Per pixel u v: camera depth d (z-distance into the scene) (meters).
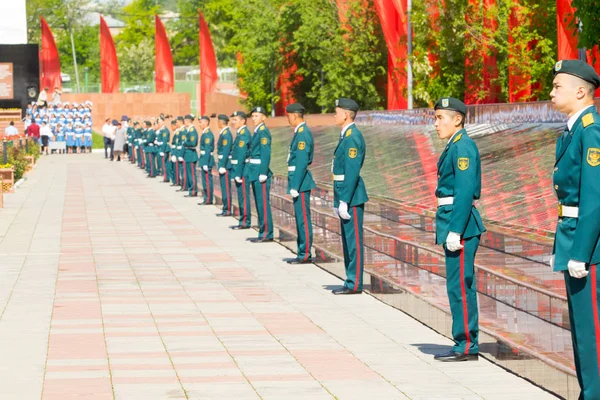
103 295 13.84
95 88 88.31
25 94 70.75
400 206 12.80
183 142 33.41
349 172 13.50
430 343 10.63
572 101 7.45
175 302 13.29
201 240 20.73
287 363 9.71
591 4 20.17
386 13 39.44
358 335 11.08
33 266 16.88
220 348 10.40
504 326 9.55
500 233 9.62
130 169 49.03
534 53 31.59
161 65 81.06
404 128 22.75
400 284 12.60
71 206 29.12
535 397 8.37
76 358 9.94
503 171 13.13
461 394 8.50
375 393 8.56
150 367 9.54
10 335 11.10
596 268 7.34
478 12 35.00
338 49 48.91
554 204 10.38
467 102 36.19
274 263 17.16
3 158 34.72
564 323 8.42
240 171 22.70
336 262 15.51
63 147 66.31
